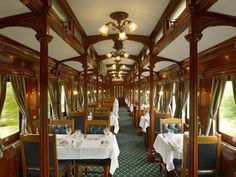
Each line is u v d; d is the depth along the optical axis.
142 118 8.26
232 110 4.22
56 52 5.44
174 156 4.16
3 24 2.78
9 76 4.15
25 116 4.65
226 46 3.84
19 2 2.48
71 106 9.16
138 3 4.00
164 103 8.98
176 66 6.90
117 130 9.33
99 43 7.88
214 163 3.54
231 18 2.72
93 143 4.34
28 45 4.27
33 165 3.55
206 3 2.44
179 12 3.62
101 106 11.21
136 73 12.94
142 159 5.92
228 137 4.27
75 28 5.01
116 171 5.02
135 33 5.85
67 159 4.14
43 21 2.71
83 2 3.97
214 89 4.51
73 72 9.39
